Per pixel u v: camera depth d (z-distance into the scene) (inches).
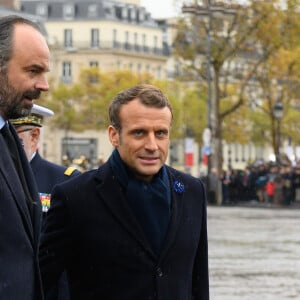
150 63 6087.6
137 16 6038.4
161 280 303.6
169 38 6215.6
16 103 278.4
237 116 4562.0
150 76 4827.8
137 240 303.6
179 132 4884.4
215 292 782.5
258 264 988.6
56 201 310.8
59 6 5969.5
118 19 5940.0
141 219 305.7
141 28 6038.4
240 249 1152.8
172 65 6195.9
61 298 351.9
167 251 305.3
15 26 278.1
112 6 5944.9
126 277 303.3
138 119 303.9
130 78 4783.5
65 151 4877.0
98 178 309.1
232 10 2691.9
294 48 2947.8
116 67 5861.2
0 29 277.7
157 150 305.1
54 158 5319.9
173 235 307.0
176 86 4825.3
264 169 2701.8
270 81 3339.1
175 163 5324.8
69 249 311.1
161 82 4803.2
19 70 277.1
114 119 308.3
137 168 305.1
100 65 5871.1
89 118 4891.7
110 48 5856.3
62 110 4864.7
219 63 2770.7
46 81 282.4
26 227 271.9
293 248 1171.3
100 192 307.6
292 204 2554.1
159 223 306.7
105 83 4805.6
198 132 4916.3
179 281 307.3
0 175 268.7
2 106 278.8
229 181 2669.8
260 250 1141.1
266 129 5002.5
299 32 2716.5
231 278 872.9
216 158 2807.6
